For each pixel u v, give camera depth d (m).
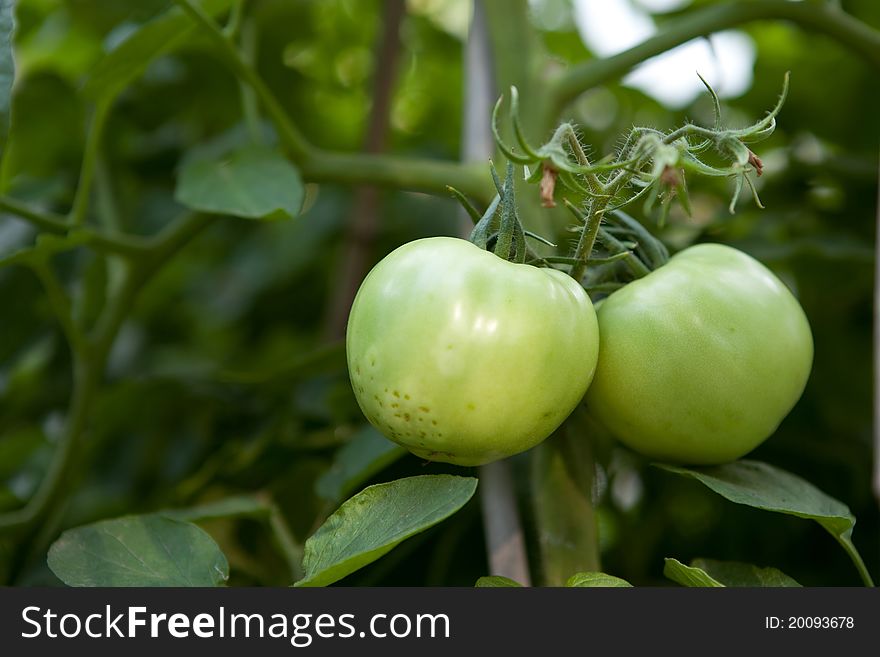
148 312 0.84
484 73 0.56
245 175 0.52
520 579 0.46
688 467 0.46
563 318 0.41
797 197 0.66
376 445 0.49
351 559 0.40
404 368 0.40
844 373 0.63
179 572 0.43
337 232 0.83
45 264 0.57
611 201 0.43
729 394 0.43
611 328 0.44
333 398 0.58
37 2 0.78
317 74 0.89
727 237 0.64
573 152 0.40
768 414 0.44
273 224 0.85
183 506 0.61
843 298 0.63
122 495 0.68
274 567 0.58
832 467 0.60
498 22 0.54
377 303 0.41
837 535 0.44
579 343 0.41
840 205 0.66
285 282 0.84
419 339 0.40
